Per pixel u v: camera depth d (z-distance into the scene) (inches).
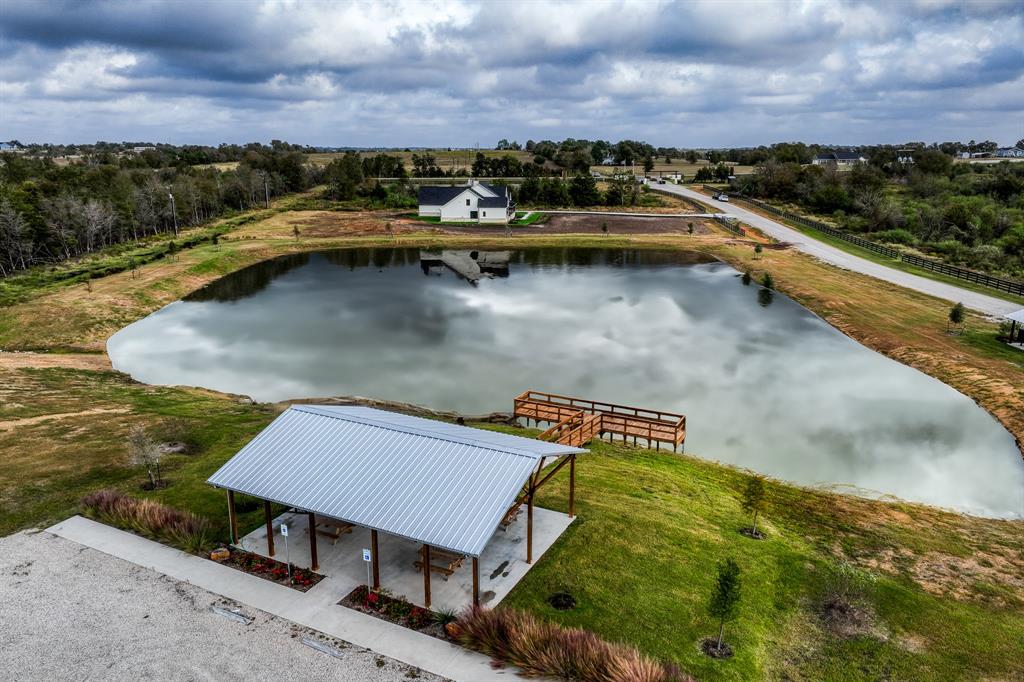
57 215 2928.2
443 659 573.9
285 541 746.8
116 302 2047.2
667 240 3314.5
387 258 2974.9
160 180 4466.0
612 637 603.8
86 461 976.9
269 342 1748.3
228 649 583.8
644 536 782.5
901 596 697.6
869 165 6338.6
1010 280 2438.5
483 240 3334.2
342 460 708.7
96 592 665.0
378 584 665.6
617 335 1812.3
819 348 1731.1
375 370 1535.4
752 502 801.6
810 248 3078.2
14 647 585.3
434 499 638.5
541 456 683.4
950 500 999.6
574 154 7401.6
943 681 574.2
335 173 5772.6
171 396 1317.7
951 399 1409.9
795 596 693.9
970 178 5664.4
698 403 1362.0
